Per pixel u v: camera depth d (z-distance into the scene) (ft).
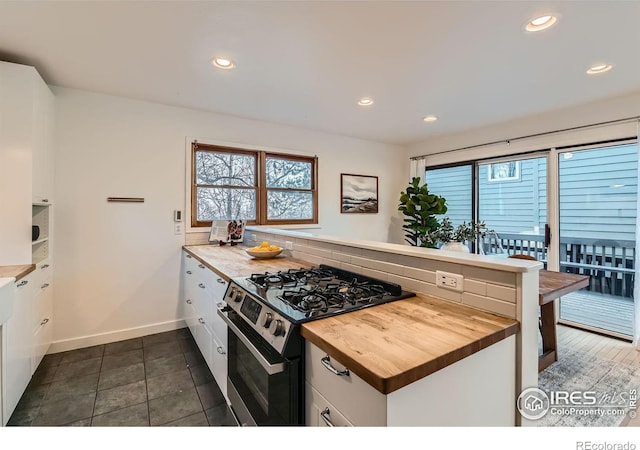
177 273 10.73
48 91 8.09
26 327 6.54
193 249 10.05
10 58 7.19
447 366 2.80
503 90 9.29
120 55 7.12
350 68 7.86
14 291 5.56
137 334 10.03
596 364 8.21
